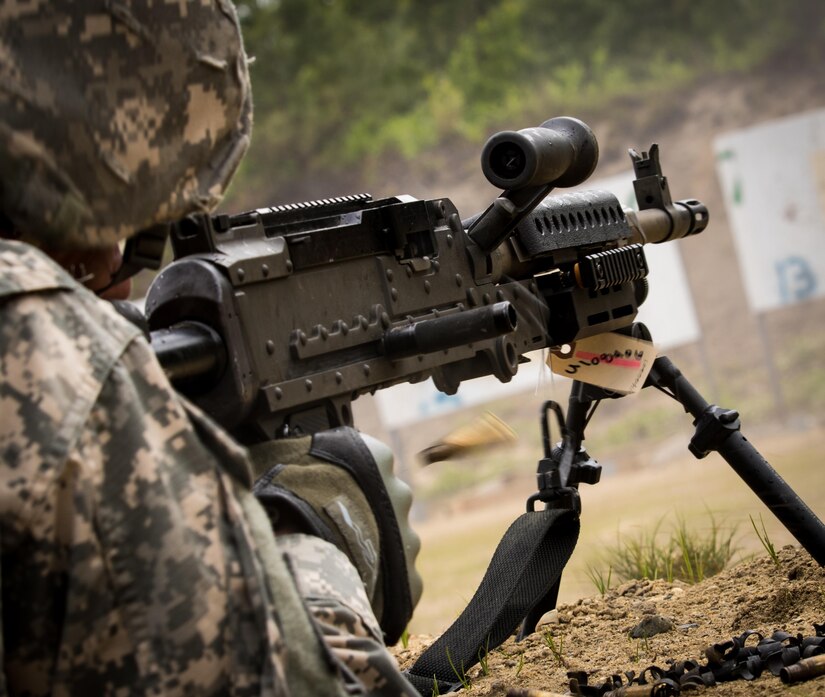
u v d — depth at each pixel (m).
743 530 5.45
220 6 1.67
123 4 1.55
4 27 1.49
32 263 1.41
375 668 1.63
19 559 1.37
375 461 1.85
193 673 1.41
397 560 1.84
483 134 22.09
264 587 1.45
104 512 1.38
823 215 17.27
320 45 23.73
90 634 1.38
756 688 2.21
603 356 2.86
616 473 14.09
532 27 23.30
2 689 1.33
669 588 3.45
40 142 1.50
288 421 1.98
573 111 21.89
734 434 2.80
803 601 2.73
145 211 1.61
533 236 2.62
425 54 24.27
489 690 2.57
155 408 1.44
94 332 1.42
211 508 1.45
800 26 21.88
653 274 15.66
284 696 1.41
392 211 2.21
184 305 1.88
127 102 1.57
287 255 1.98
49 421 1.36
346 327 2.08
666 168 20.89
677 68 22.12
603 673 2.56
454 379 2.43
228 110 1.70
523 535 2.73
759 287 17.28
